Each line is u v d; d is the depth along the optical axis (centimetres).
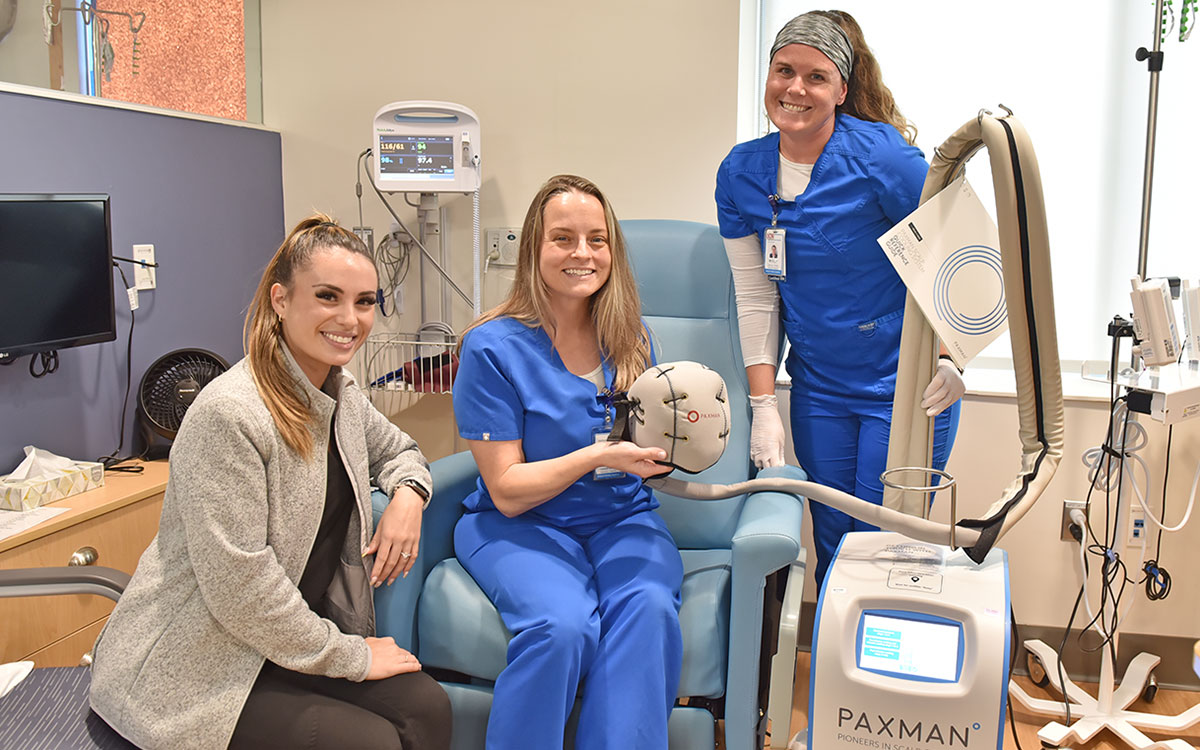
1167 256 255
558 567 168
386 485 175
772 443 205
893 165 193
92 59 241
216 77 283
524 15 274
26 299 210
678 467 164
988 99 262
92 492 219
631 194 275
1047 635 251
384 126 261
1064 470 243
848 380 210
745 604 163
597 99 273
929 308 168
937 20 262
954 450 248
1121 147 255
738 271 215
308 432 152
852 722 149
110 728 145
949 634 149
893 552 167
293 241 151
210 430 140
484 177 284
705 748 170
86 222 224
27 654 193
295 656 144
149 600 145
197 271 275
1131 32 251
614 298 186
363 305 155
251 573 140
